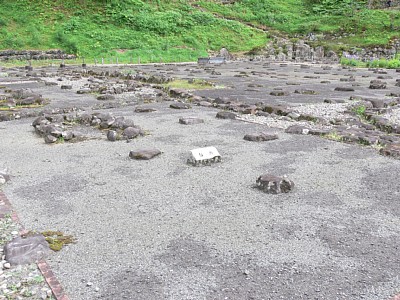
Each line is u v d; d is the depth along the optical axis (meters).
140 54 31.77
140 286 3.17
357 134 7.82
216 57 31.92
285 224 4.23
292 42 38.50
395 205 4.67
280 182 5.09
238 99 12.77
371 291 3.09
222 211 4.57
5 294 3.07
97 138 8.02
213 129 8.66
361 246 3.77
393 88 15.90
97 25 34.88
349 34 39.66
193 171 5.94
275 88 15.63
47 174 5.88
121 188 5.29
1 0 34.53
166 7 41.28
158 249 3.74
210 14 41.16
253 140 7.64
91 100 12.75
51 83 16.70
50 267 3.45
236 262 3.52
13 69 24.03
